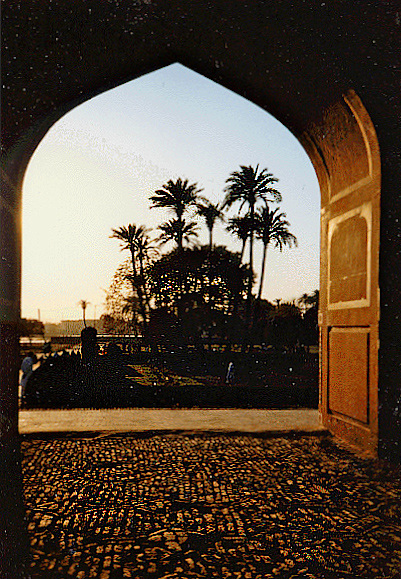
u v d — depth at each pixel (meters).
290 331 31.75
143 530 3.96
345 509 4.41
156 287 32.91
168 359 22.91
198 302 33.09
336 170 7.05
